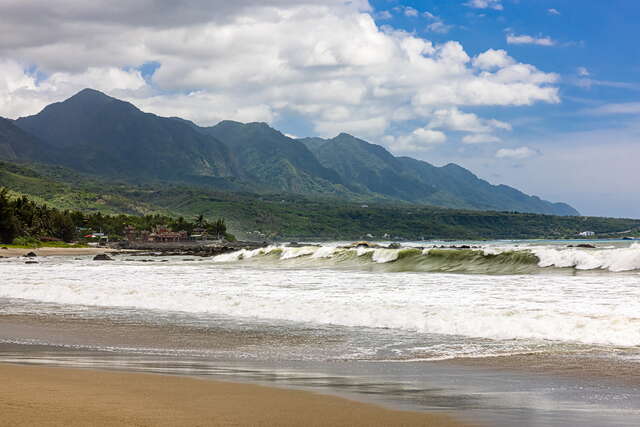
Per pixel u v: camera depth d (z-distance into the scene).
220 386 11.87
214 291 32.97
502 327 19.38
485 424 9.16
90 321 23.22
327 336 19.16
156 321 23.05
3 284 38.91
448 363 14.74
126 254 163.25
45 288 34.62
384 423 9.12
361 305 24.69
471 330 19.47
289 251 68.25
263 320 22.95
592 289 30.02
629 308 22.97
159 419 9.05
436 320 20.89
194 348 17.36
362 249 59.44
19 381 12.00
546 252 44.88
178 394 11.00
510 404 10.59
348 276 43.31
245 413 9.60
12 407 9.54
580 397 11.20
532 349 16.36
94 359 15.59
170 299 28.94
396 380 12.74
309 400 10.66
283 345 17.69
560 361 14.71
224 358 15.74
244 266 60.66
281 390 11.55
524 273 41.78
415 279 39.19
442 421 9.31
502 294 28.86
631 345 16.59
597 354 15.49
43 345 18.02
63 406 9.70
